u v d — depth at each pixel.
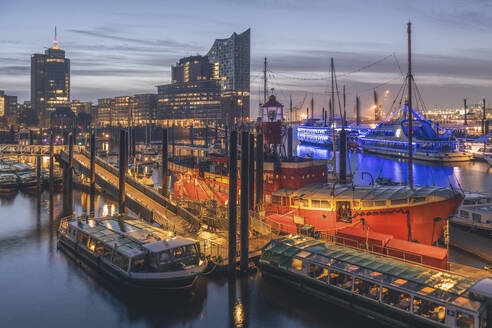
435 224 45.69
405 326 29.64
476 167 155.12
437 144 175.50
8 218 65.12
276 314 33.56
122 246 38.97
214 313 33.94
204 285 38.78
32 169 105.00
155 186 99.25
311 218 50.19
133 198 57.50
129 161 138.50
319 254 36.66
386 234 44.91
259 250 43.44
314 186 53.34
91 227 46.19
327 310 33.94
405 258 38.94
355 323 31.86
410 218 44.97
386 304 30.52
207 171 68.25
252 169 49.28
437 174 136.12
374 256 36.25
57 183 92.44
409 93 53.09
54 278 41.00
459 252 47.19
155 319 33.31
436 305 28.59
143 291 37.12
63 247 49.22
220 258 41.22
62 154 77.25
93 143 62.75
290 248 38.84
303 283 36.25
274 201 54.91
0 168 102.00
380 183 85.94
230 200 39.19
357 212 47.25
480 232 53.16
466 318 26.69
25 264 44.75
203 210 56.56
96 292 37.97
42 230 58.19
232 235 39.25
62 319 33.47
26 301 36.41
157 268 35.66
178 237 40.00
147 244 37.50
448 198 44.78
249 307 34.75
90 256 42.62
